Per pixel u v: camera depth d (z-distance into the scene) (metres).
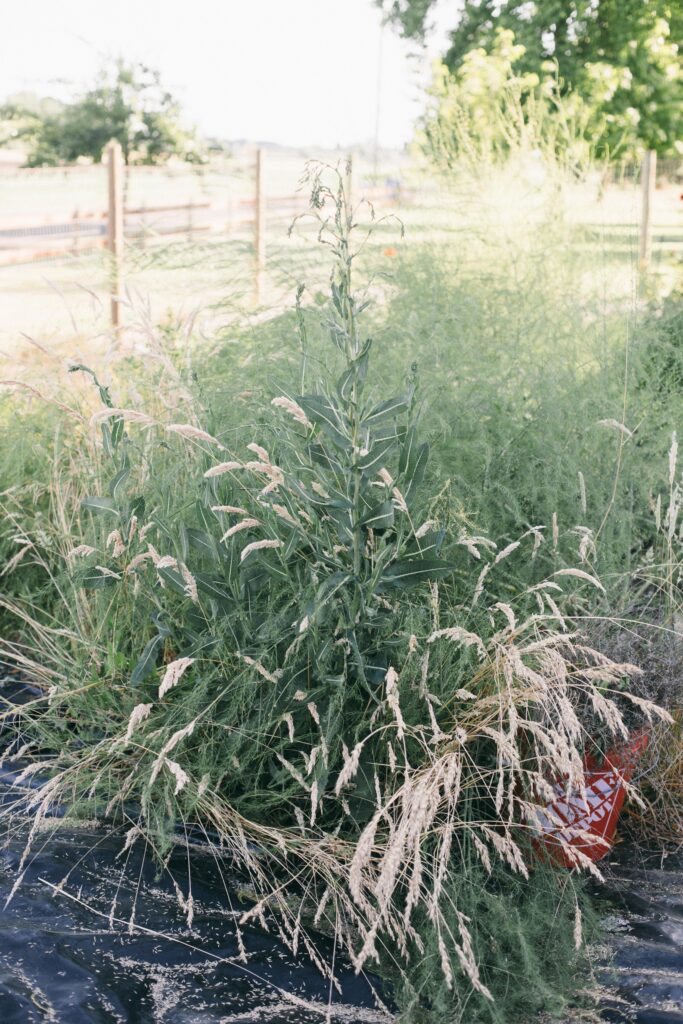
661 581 3.22
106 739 2.83
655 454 3.73
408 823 2.23
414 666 2.63
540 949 2.34
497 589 3.03
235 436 3.19
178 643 2.97
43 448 3.91
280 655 2.77
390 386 3.67
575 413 3.71
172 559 2.69
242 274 4.71
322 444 2.94
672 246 7.51
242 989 2.16
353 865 2.14
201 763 2.68
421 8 11.19
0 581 3.73
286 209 8.50
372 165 6.00
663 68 11.87
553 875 2.54
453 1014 2.15
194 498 3.10
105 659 3.11
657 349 4.47
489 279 5.35
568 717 2.36
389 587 2.63
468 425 3.45
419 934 2.34
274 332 4.00
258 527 2.88
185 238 5.25
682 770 2.95
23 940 2.23
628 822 2.99
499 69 10.28
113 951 2.24
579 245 6.09
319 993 2.18
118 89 20.34
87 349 4.44
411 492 2.64
